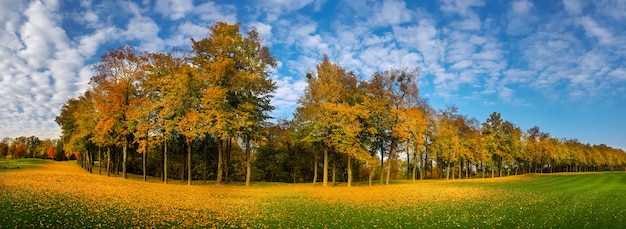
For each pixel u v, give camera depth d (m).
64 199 20.55
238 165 59.97
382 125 47.75
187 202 23.38
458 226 17.08
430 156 64.81
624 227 16.72
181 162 60.72
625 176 68.56
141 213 18.00
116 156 62.06
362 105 45.53
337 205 24.16
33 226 13.63
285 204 24.28
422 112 54.84
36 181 29.70
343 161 63.69
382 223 17.75
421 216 19.89
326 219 18.67
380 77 47.72
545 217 19.59
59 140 105.75
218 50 38.12
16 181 28.62
